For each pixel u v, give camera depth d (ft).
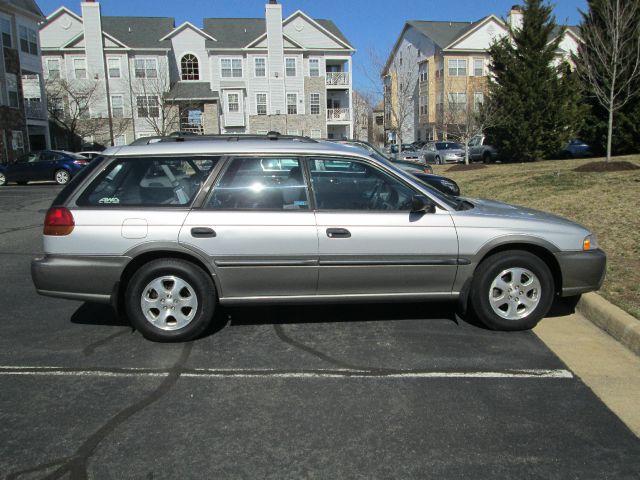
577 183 41.11
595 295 16.97
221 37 149.69
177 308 14.99
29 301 19.33
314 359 13.98
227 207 14.89
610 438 10.24
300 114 152.87
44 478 9.11
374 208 15.28
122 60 138.72
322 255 14.84
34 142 126.62
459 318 16.97
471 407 11.44
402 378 12.84
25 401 11.82
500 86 83.20
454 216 15.33
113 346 14.97
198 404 11.66
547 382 12.57
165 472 9.28
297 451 9.87
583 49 57.93
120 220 14.60
